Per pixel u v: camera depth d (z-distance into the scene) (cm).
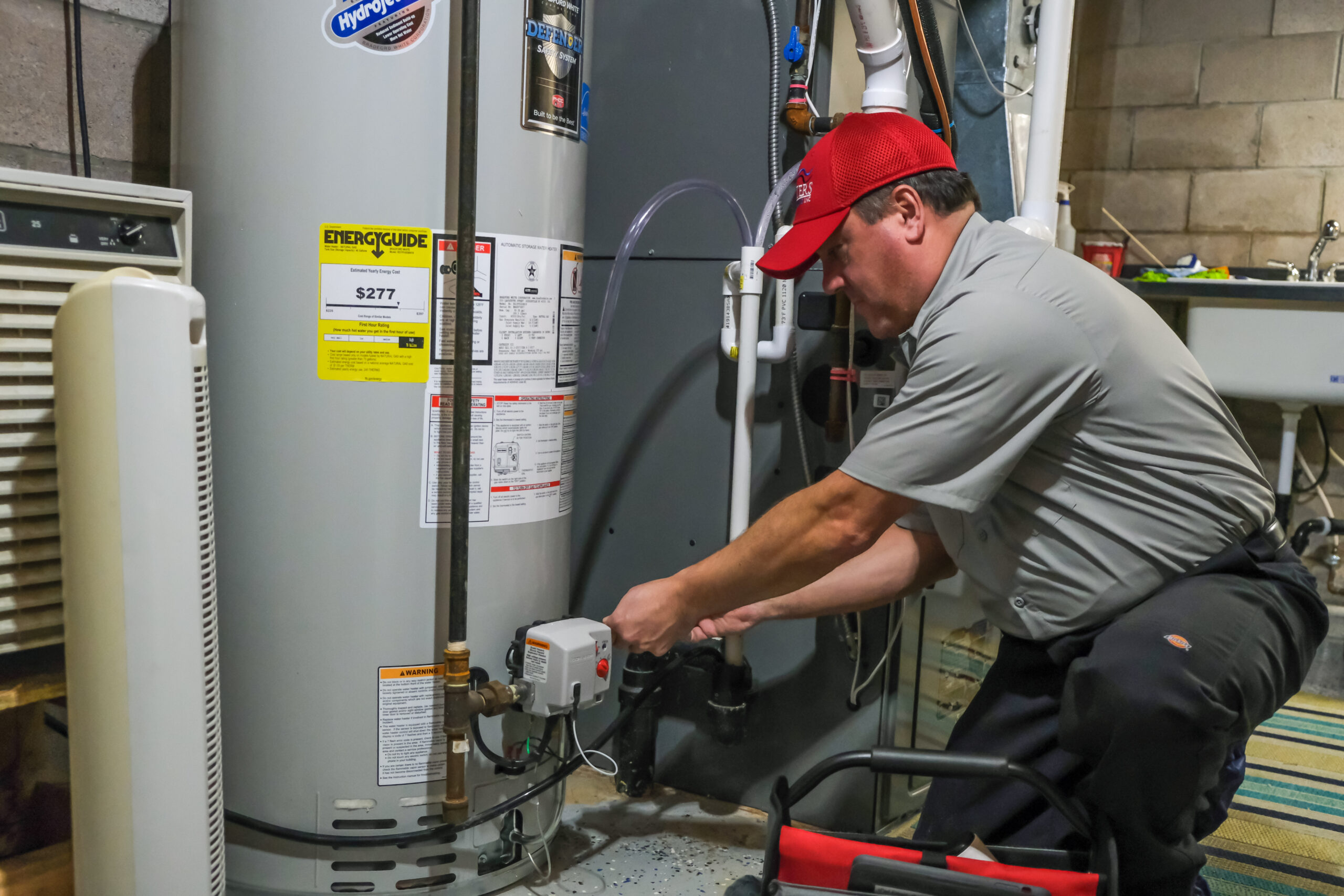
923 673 158
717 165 157
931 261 110
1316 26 278
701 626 134
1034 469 109
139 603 90
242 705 118
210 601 95
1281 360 252
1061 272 104
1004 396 97
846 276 115
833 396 145
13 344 93
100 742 91
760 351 148
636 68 163
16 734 111
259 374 114
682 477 165
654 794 165
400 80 110
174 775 92
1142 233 311
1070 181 319
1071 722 103
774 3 147
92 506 88
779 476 154
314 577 115
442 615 118
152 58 144
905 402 101
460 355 110
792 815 158
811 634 154
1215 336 260
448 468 117
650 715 160
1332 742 213
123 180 142
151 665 90
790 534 106
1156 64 301
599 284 170
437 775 120
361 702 117
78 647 91
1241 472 110
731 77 154
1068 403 102
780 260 112
